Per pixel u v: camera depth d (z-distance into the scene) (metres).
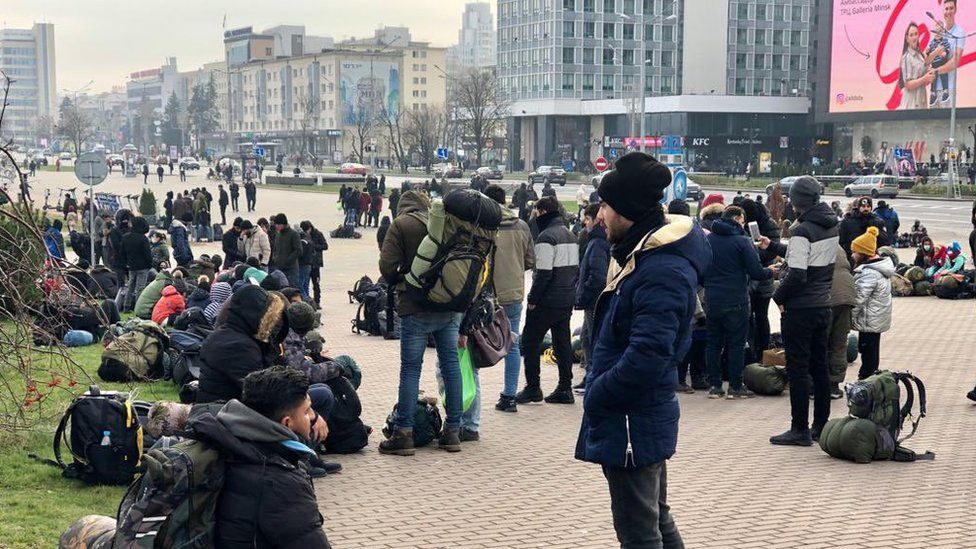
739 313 11.45
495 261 10.97
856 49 93.62
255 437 4.07
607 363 4.90
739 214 11.30
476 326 9.30
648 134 109.94
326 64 174.62
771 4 120.88
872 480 8.30
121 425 7.81
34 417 9.64
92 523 5.30
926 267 23.97
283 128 190.00
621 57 122.56
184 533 3.98
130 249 19.77
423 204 9.02
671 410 4.89
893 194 66.50
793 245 9.20
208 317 13.05
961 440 9.70
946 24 84.94
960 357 14.72
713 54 120.81
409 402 9.09
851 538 6.85
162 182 92.94
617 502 4.98
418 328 8.97
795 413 9.52
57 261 9.78
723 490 8.02
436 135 131.88
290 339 9.12
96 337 15.22
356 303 22.72
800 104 107.69
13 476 7.95
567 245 11.06
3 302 9.02
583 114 119.00
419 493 7.94
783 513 7.42
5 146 9.38
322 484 8.19
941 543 6.74
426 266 8.73
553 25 120.12
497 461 8.92
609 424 4.86
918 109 87.94
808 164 101.50
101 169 24.02
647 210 4.89
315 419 4.81
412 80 182.88
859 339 11.86
